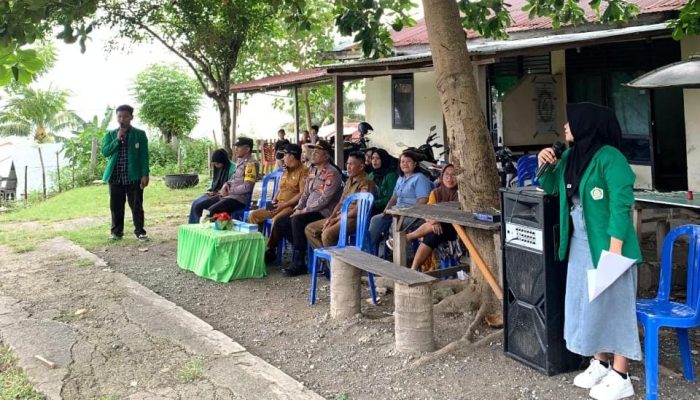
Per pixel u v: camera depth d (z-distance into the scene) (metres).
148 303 5.81
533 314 3.95
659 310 3.57
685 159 10.42
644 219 6.11
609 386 3.55
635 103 10.32
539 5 7.54
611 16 7.43
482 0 7.13
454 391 3.79
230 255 6.70
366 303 5.72
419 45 12.87
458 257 6.13
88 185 18.28
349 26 6.54
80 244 8.93
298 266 6.90
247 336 5.01
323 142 7.13
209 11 14.94
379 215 6.76
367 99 15.95
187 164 21.70
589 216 3.44
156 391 3.87
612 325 3.48
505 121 10.99
